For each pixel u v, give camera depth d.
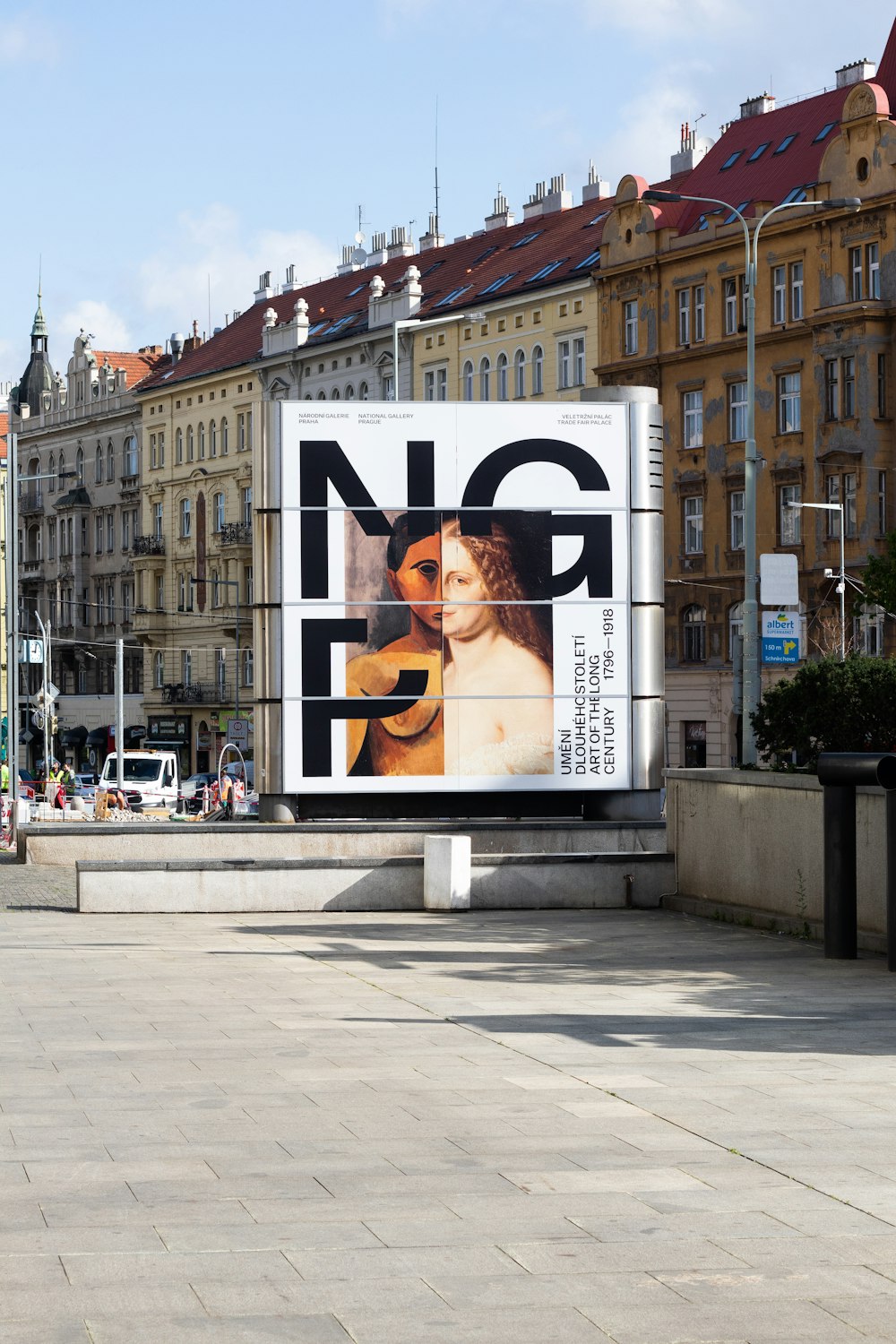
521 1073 11.29
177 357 103.00
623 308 67.06
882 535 57.03
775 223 60.38
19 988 15.76
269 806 27.80
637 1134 9.45
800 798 20.28
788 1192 8.20
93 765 100.62
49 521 108.62
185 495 94.81
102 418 102.56
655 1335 6.25
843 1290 6.73
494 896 23.89
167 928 21.64
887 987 15.59
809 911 20.12
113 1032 13.12
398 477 27.06
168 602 95.88
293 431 26.94
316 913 23.64
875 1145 9.18
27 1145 9.23
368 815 27.56
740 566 62.25
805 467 59.53
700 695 63.59
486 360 73.69
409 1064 11.68
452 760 27.28
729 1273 6.94
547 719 27.45
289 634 26.98
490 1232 7.50
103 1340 6.16
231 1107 10.22
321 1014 14.03
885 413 57.09
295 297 93.38
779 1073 11.24
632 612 27.58
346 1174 8.56
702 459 63.91
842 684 19.45
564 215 77.00
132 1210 7.86
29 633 109.38
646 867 24.11
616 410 27.50
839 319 57.81
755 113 69.06
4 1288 6.71
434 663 27.20
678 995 15.09
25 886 28.34
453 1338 6.21
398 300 78.06
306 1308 6.50
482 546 27.22
